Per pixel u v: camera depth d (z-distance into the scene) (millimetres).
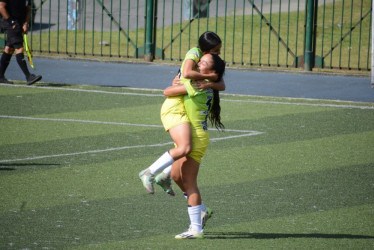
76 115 37188
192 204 19422
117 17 84250
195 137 19281
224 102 41750
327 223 21000
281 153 29750
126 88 46094
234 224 20844
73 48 63344
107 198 23141
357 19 73875
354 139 32719
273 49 63250
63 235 19500
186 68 19250
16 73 51250
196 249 18594
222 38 66625
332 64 58219
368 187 24953
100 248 18516
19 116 36562
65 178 25359
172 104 19422
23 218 20906
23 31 45156
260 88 47062
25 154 28719
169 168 19797
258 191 24266
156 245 18844
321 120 36969
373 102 42719
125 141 31484
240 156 29109
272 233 20047
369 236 19875
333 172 26906
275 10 80250
